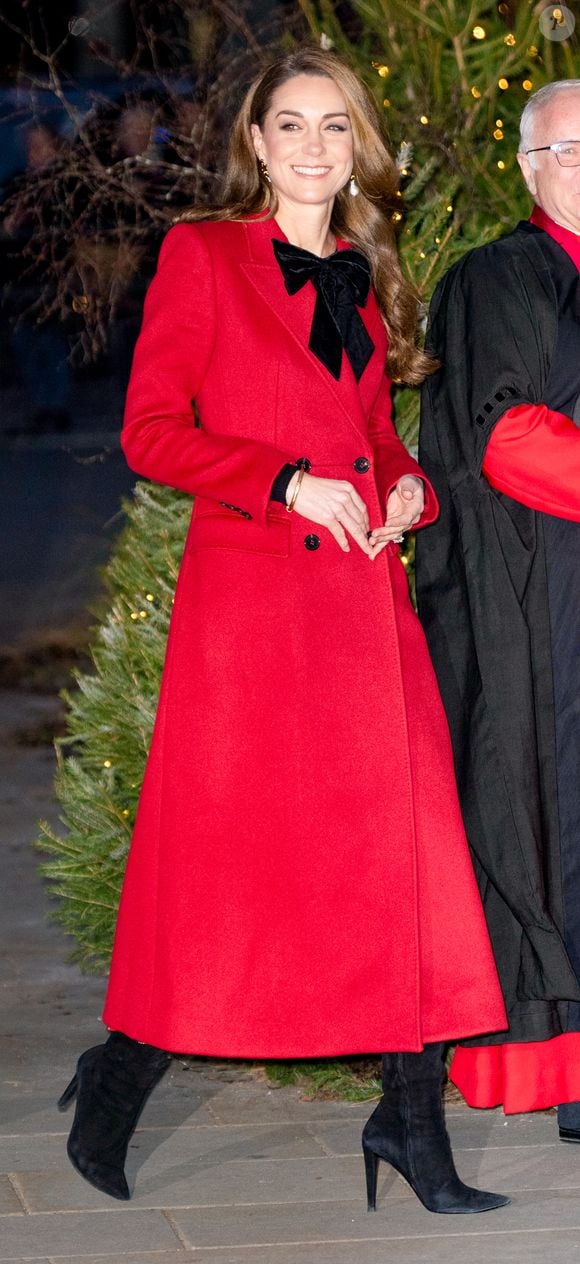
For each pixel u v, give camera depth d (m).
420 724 5.27
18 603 16.47
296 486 4.96
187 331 5.15
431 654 5.78
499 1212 5.31
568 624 5.59
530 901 5.53
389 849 5.12
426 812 5.22
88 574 17.55
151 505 6.84
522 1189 5.50
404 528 5.19
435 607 5.78
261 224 5.28
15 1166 5.67
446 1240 5.11
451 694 5.72
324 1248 5.05
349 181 5.45
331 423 5.17
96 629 7.23
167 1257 4.97
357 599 5.16
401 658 5.25
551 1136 6.00
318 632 5.12
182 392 5.15
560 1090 5.77
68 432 28.14
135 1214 5.29
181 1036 5.09
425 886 5.20
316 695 5.11
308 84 5.20
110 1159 5.38
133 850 5.33
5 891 9.14
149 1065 5.35
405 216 6.64
